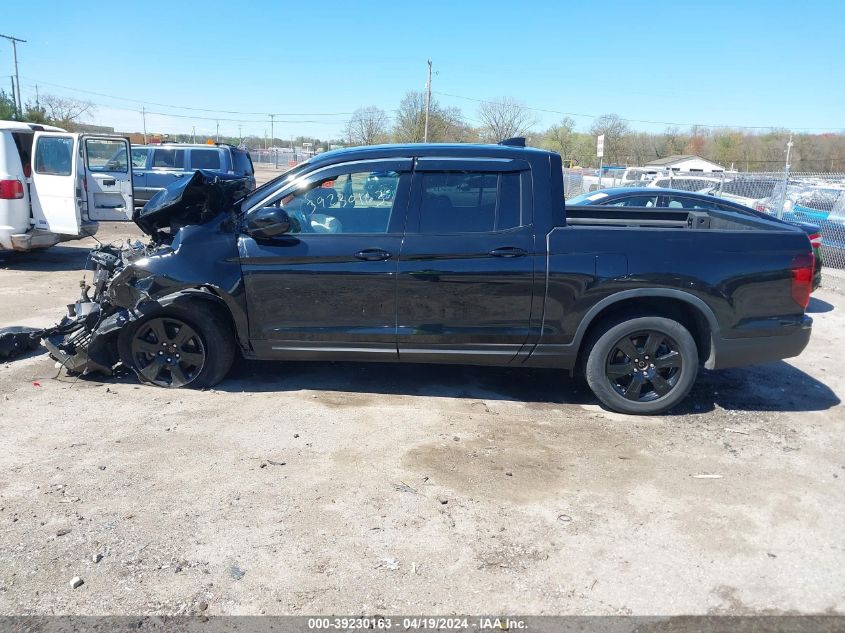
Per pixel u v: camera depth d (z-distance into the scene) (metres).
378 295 4.66
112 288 4.75
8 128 9.96
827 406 5.21
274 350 4.86
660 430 4.60
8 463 3.85
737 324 4.61
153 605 2.70
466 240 4.57
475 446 4.22
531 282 4.56
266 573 2.92
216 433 4.30
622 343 4.70
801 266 4.59
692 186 21.92
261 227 4.54
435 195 4.65
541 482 3.79
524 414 4.80
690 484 3.83
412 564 3.01
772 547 3.22
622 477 3.88
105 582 2.83
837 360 6.59
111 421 4.46
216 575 2.90
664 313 4.74
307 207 4.76
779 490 3.79
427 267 4.59
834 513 3.56
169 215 5.21
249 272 4.71
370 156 4.72
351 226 4.70
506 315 4.64
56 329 5.31
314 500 3.52
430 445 4.21
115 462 3.88
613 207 6.30
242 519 3.33
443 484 3.73
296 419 4.56
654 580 2.95
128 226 16.77
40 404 4.72
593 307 4.58
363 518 3.37
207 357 5.00
